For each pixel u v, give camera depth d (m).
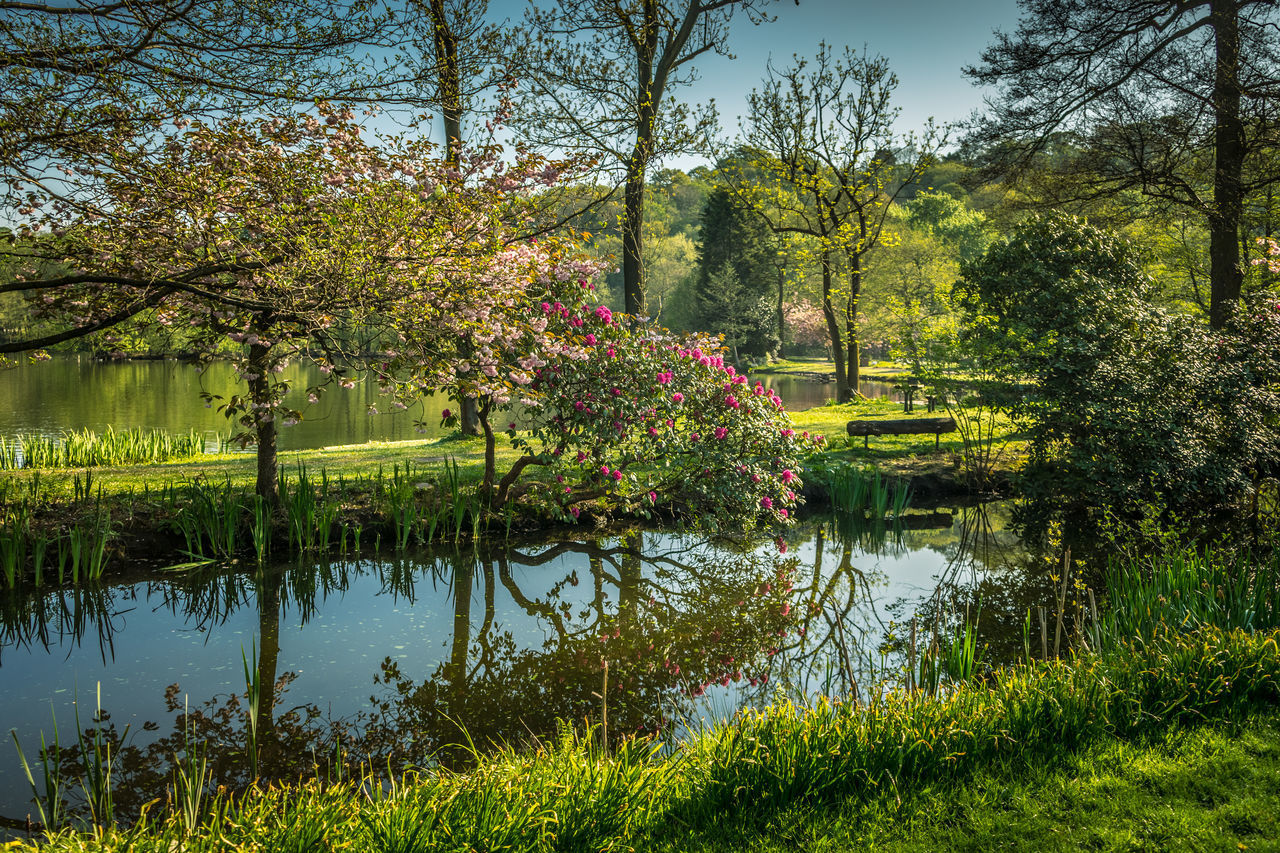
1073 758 3.78
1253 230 18.92
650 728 5.11
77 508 8.70
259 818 3.16
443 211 7.79
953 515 11.63
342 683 5.83
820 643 6.73
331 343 7.54
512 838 3.14
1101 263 12.59
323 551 8.91
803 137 21.95
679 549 9.79
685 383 10.22
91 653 6.36
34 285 6.52
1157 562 7.32
